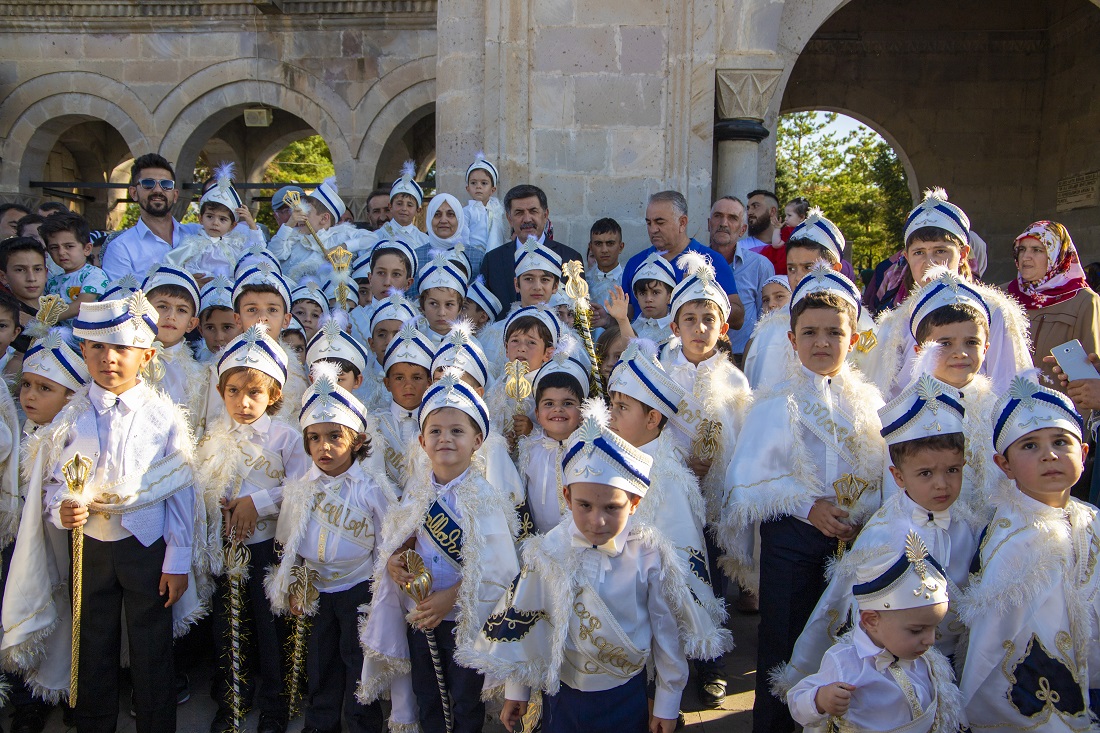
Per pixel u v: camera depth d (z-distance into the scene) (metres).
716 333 4.16
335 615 3.79
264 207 21.05
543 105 6.88
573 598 2.96
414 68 13.38
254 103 13.78
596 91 6.85
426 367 4.31
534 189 5.97
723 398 4.05
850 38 13.33
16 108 13.97
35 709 4.07
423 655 3.62
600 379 4.30
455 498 3.53
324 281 6.35
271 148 16.64
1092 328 4.62
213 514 3.97
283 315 4.82
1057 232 4.75
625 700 3.05
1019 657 3.00
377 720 3.79
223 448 4.00
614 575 2.99
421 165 16.03
